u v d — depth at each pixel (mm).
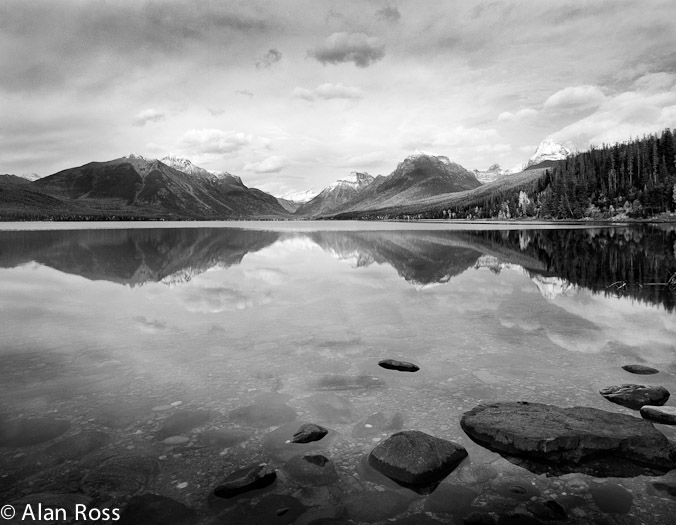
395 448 6273
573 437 6484
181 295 19375
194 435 6941
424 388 8820
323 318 14938
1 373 9734
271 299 18438
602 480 5805
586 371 9703
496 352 11094
